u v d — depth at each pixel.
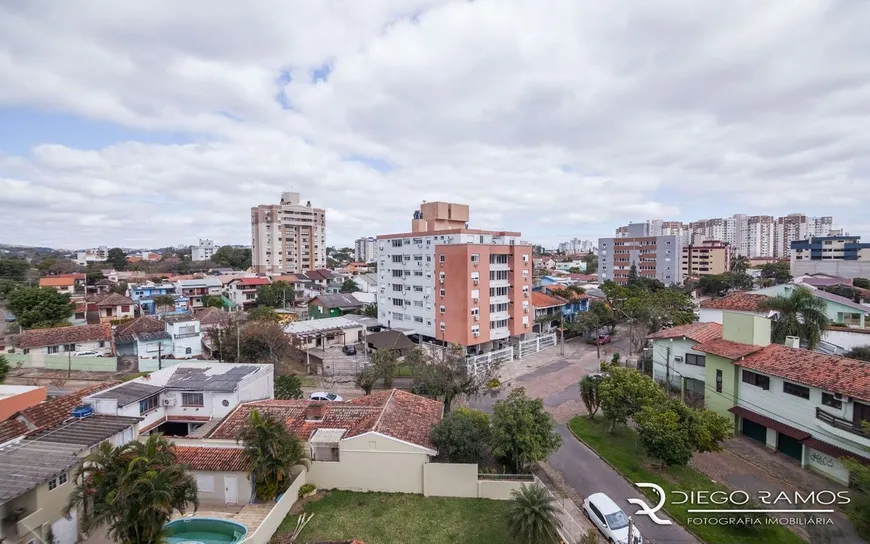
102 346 48.66
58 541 17.53
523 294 60.88
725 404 30.53
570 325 61.84
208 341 50.31
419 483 22.48
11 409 24.61
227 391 29.11
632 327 55.44
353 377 43.09
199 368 33.47
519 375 44.56
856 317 47.62
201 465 21.42
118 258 142.12
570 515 20.88
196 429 28.08
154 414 28.34
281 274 114.75
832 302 48.47
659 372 37.44
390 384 39.59
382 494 22.42
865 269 91.62
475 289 54.50
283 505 20.42
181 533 19.12
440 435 23.05
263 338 44.00
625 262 120.12
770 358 28.45
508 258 59.59
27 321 54.69
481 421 24.75
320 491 22.69
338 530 19.48
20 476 16.59
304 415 25.94
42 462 17.77
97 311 65.44
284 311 77.62
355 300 79.19
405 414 25.66
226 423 25.17
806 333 35.50
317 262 136.88
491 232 60.12
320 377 44.16
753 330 30.62
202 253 194.75
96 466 16.73
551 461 26.20
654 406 25.25
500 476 22.33
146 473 15.71
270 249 128.25
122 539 15.54
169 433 29.70
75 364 43.78
